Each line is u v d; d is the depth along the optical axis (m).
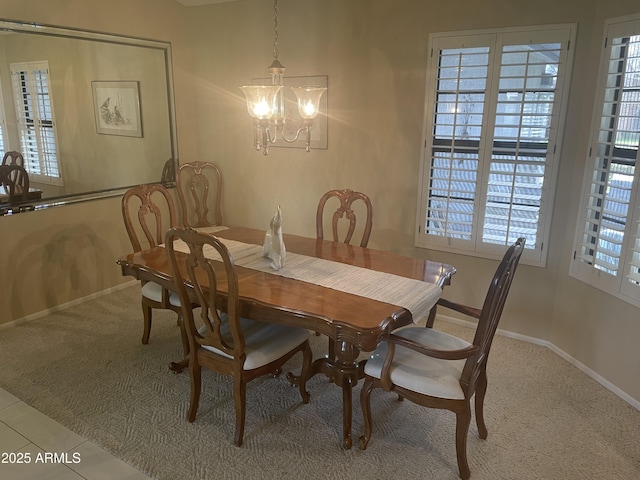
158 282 2.58
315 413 2.57
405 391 2.13
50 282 3.69
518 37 2.98
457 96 3.23
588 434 2.43
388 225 3.74
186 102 4.50
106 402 2.64
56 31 3.44
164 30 4.19
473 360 2.02
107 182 3.97
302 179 4.09
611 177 2.71
